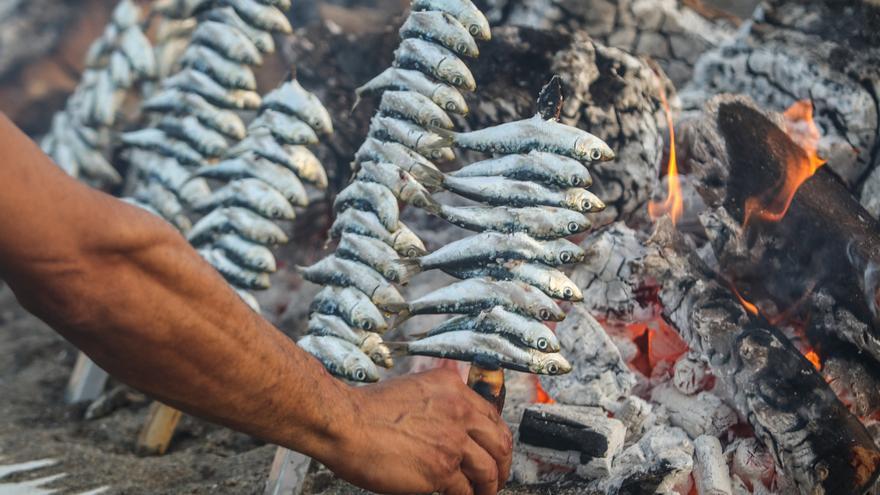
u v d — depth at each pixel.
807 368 1.89
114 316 1.17
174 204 2.55
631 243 2.13
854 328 1.97
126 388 2.79
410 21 1.81
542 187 1.65
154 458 2.37
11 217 1.07
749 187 2.12
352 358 1.81
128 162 3.36
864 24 2.37
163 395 1.29
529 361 1.63
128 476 2.22
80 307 1.15
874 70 2.32
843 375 1.98
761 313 2.08
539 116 1.66
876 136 2.30
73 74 4.61
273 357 1.34
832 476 1.78
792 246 2.07
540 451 1.96
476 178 1.71
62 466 2.27
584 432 1.91
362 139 2.64
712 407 2.01
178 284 1.20
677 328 2.01
